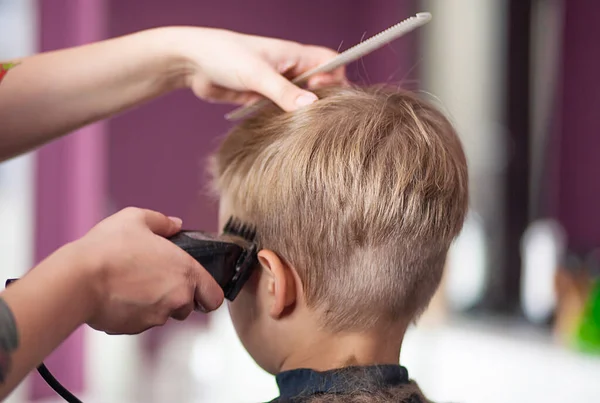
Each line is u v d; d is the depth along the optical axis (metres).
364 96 0.68
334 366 0.65
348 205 0.62
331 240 0.63
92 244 0.52
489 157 1.89
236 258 0.62
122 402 1.53
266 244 0.65
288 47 0.78
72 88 0.78
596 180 1.77
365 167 0.62
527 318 1.82
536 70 1.84
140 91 0.80
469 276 1.87
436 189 0.64
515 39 1.86
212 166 0.80
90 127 1.54
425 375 1.60
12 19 1.47
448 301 1.74
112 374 1.54
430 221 0.64
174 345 1.59
